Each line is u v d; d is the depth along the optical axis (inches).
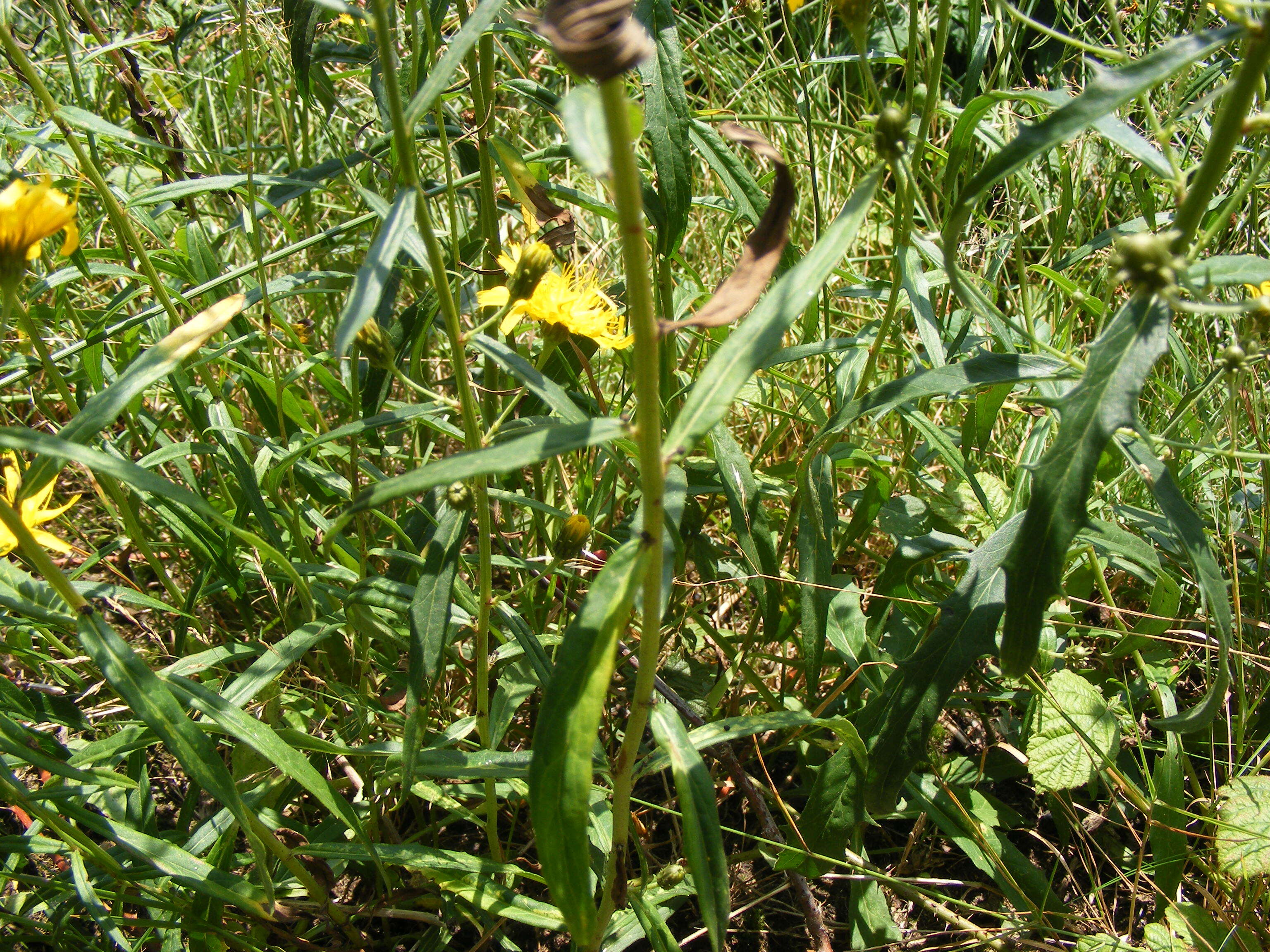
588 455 17.8
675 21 14.5
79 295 21.4
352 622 12.9
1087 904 14.4
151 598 13.0
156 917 13.6
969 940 14.2
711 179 24.4
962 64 27.7
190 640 16.1
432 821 15.0
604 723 16.1
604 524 17.6
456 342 10.7
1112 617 17.3
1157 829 13.8
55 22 16.5
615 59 7.0
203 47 24.1
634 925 13.3
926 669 12.8
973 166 22.0
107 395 9.5
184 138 21.4
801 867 13.4
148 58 22.4
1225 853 12.6
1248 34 9.1
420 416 13.1
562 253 18.8
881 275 22.2
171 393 18.2
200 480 17.3
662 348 15.9
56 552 18.6
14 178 14.1
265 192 20.0
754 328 8.5
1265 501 15.5
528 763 11.8
